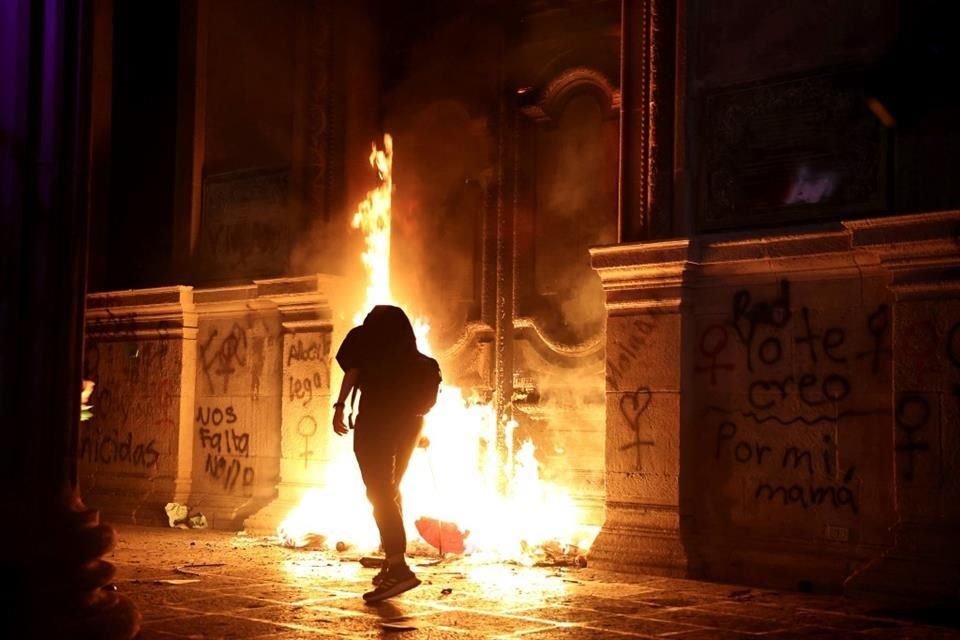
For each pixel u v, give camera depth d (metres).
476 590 7.31
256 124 12.14
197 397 12.08
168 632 5.62
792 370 8.12
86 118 4.23
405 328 7.11
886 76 7.76
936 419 7.18
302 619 6.06
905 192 7.73
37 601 3.78
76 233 4.15
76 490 4.16
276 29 12.02
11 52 3.96
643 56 9.15
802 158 8.29
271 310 11.45
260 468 11.41
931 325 7.24
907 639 5.98
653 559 8.38
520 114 10.35
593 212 9.91
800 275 8.12
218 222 12.34
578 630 5.95
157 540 10.17
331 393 10.78
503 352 10.30
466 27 10.84
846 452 7.81
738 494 8.32
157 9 13.12
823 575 7.74
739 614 6.66
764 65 8.55
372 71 11.46
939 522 7.12
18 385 3.94
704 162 8.81
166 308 12.19
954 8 7.62
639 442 8.67
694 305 8.66
